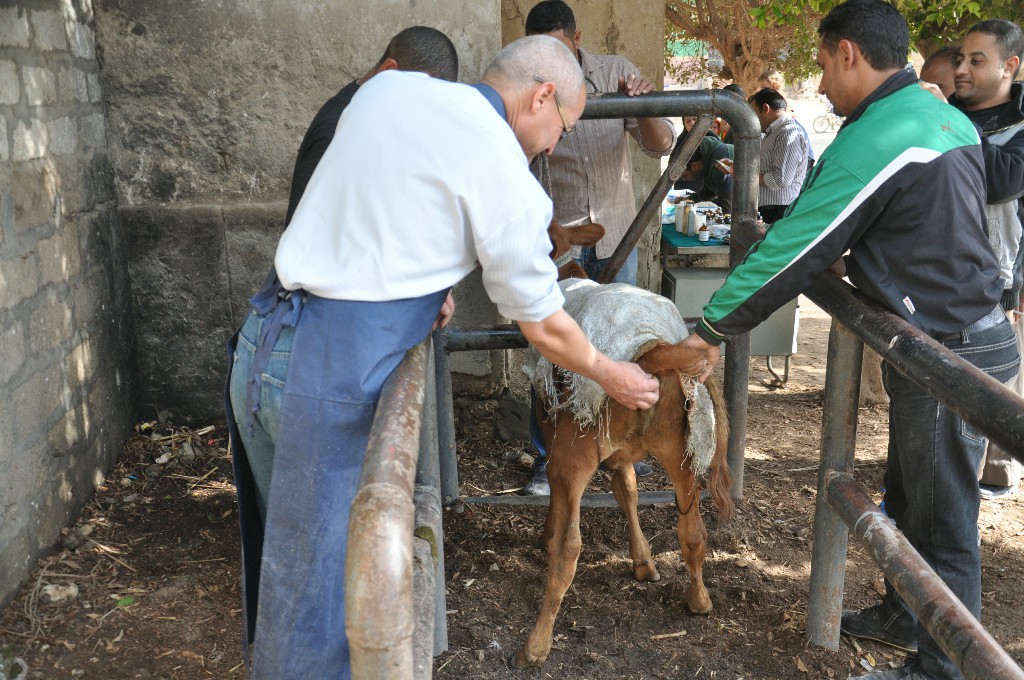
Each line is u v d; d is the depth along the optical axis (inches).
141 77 169.2
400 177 69.1
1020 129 127.3
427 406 102.9
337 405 71.2
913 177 91.3
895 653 120.1
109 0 165.3
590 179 164.4
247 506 87.6
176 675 113.5
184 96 170.6
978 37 129.2
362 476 49.3
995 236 136.6
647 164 190.4
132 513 154.5
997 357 103.0
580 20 182.5
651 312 112.7
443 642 119.0
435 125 69.6
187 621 124.0
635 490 136.6
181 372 184.5
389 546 44.3
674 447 112.5
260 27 167.0
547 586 115.6
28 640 117.6
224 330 182.5
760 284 98.3
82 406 153.1
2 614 121.2
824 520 114.3
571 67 80.9
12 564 124.8
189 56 168.4
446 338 150.3
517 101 80.7
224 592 131.6
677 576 137.9
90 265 158.2
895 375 103.9
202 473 169.5
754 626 125.9
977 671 72.1
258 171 174.6
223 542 146.8
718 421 109.7
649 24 182.4
